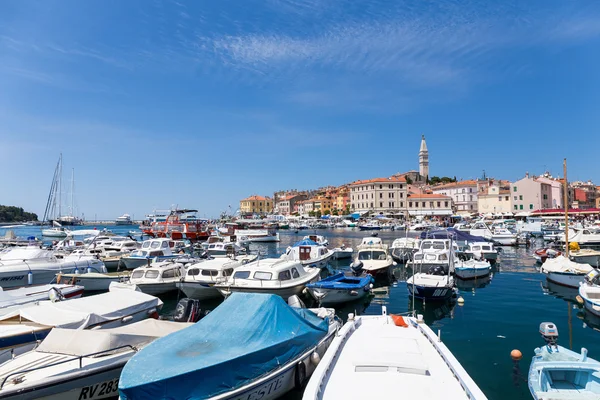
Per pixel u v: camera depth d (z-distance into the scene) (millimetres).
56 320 11680
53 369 9297
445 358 9266
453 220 109062
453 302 20250
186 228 60281
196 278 21156
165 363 8234
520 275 28891
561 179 116688
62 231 79562
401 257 35188
